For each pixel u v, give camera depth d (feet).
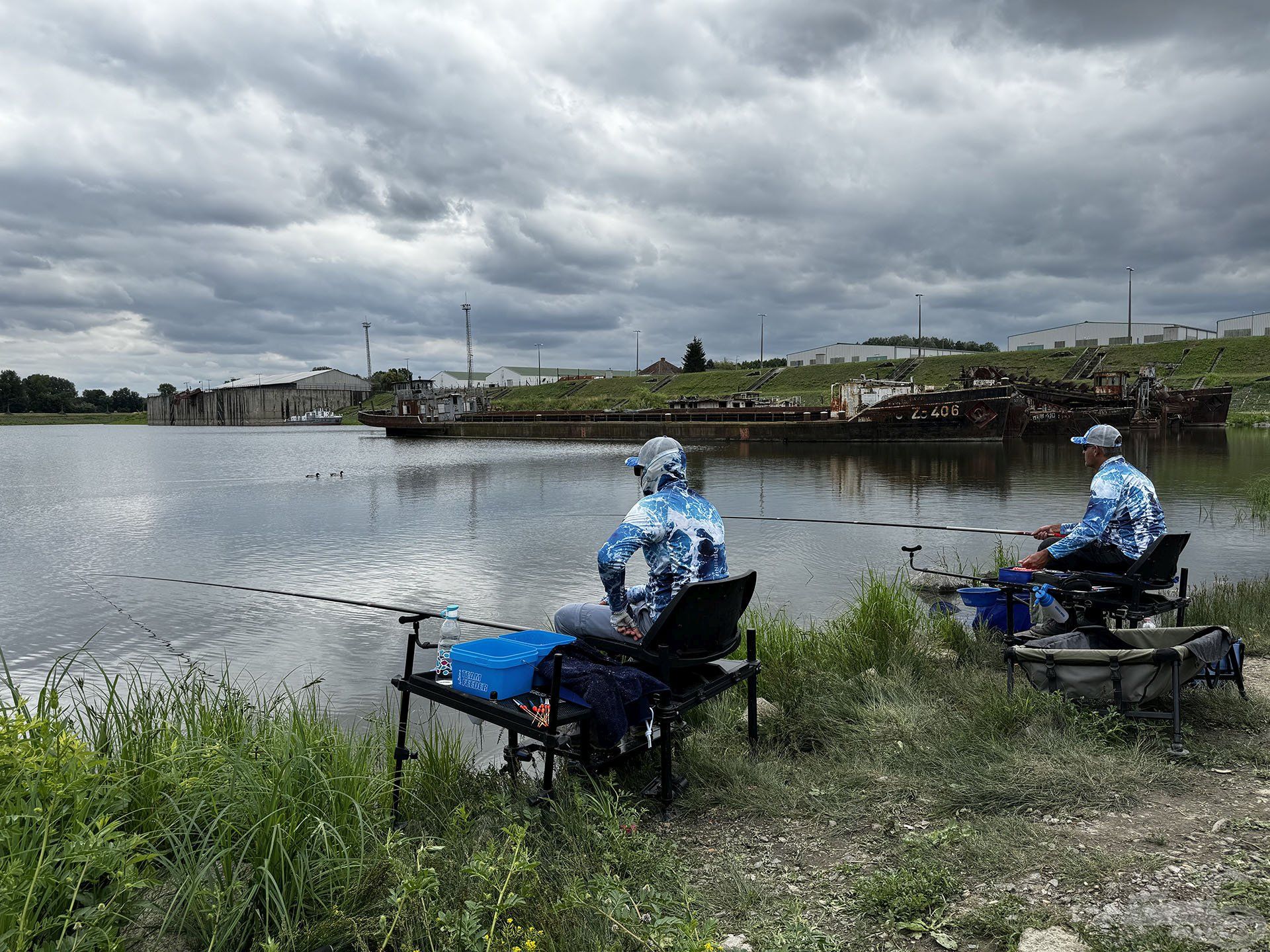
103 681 20.01
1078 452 116.37
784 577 31.32
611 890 7.77
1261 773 11.10
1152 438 130.11
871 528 45.11
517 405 352.90
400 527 49.67
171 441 223.71
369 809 10.43
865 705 14.61
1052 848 9.06
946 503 57.47
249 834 8.43
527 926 7.82
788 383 314.96
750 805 10.91
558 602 28.89
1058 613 16.39
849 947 7.69
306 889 8.35
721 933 7.97
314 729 11.87
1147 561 15.90
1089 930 7.48
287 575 34.58
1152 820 9.78
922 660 17.43
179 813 8.73
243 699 14.52
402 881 7.91
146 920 8.20
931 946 7.62
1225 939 7.25
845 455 117.91
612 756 10.59
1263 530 41.39
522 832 8.50
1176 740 11.76
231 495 70.79
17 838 7.50
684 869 9.25
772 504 58.23
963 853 9.11
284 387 476.95
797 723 14.15
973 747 12.07
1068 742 11.80
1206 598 21.88
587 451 148.66
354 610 27.78
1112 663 12.54
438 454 139.74
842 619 21.45
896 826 10.11
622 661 11.81
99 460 130.11
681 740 12.73
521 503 62.49
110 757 10.46
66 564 38.06
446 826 10.05
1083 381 229.66
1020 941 7.45
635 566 35.78
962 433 145.79
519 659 10.60
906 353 363.97
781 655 17.44
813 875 9.11
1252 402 194.80
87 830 7.43
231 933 7.72
